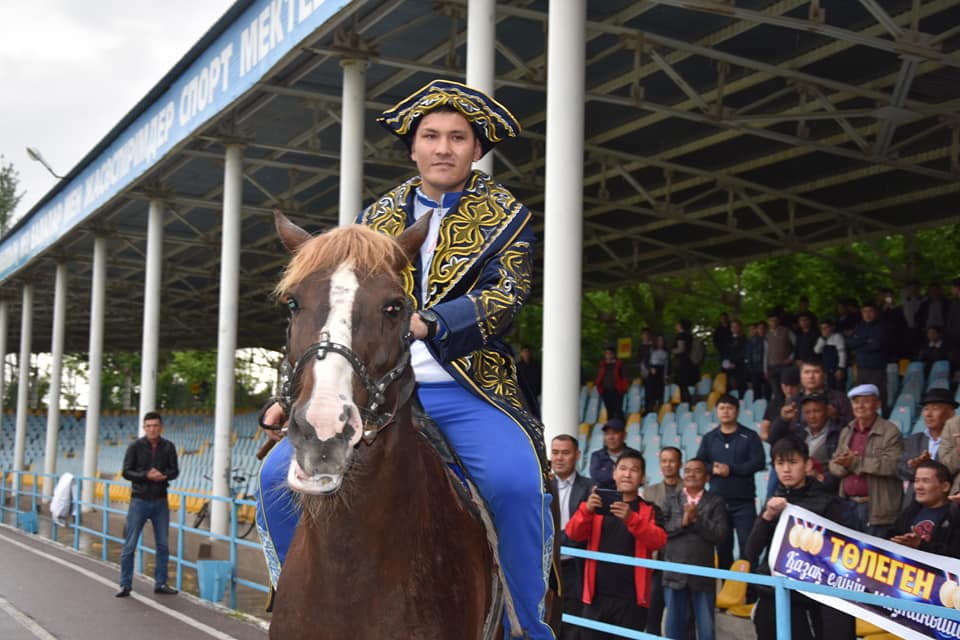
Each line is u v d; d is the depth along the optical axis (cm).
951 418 689
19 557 1419
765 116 1317
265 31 1120
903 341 1381
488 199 315
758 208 1847
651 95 1442
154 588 1127
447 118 317
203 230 2191
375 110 1415
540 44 1232
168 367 5772
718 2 986
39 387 6206
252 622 945
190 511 1856
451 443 303
